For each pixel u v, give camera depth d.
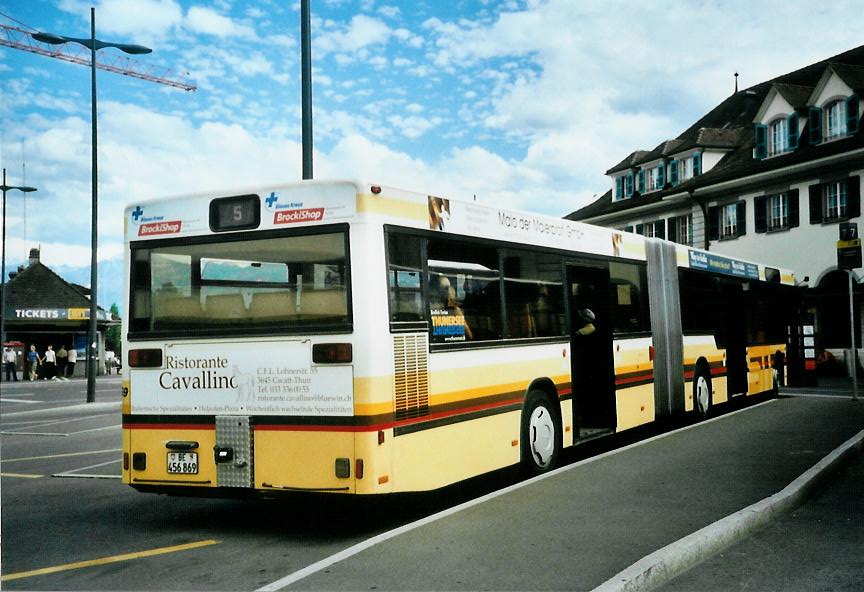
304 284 7.18
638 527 6.55
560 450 10.16
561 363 10.30
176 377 7.55
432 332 7.73
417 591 5.16
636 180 46.97
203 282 7.55
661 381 13.53
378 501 8.85
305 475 7.02
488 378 8.62
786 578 5.60
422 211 7.77
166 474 7.54
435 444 7.66
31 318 51.78
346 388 6.93
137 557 6.55
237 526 7.68
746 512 6.96
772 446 11.03
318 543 6.93
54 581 5.91
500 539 6.28
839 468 9.92
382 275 7.12
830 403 18.09
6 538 7.28
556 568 5.51
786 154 35.69
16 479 10.88
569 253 10.79
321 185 7.20
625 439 13.62
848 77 33.19
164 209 7.78
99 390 35.41
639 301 12.98
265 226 7.36
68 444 15.13
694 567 5.89
